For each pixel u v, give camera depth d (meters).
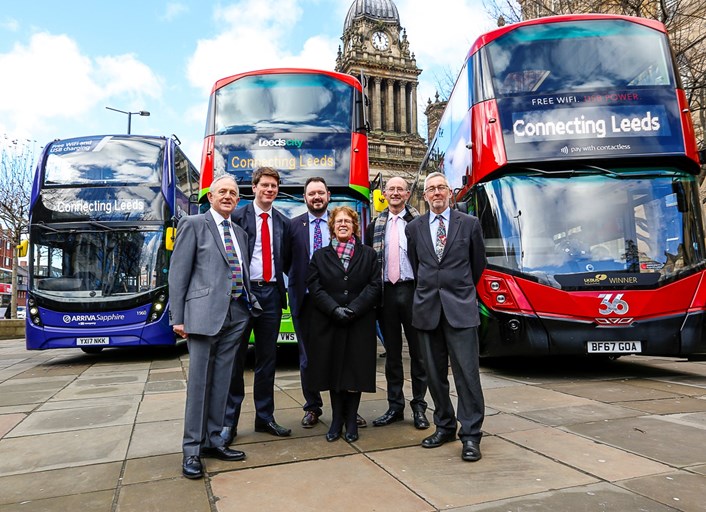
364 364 4.10
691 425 4.27
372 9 61.19
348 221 4.38
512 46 7.20
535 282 6.53
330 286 4.18
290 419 4.87
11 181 24.31
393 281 4.72
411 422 4.67
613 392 5.73
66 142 10.38
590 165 6.70
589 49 7.02
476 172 7.10
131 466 3.58
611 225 6.61
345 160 8.23
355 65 57.97
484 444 3.88
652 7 12.72
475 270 4.02
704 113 13.12
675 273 6.37
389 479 3.20
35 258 9.70
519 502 2.79
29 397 6.34
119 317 9.48
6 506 2.92
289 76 8.69
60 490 3.15
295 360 9.52
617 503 2.75
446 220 4.13
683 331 6.25
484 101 7.11
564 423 4.41
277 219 4.68
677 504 2.72
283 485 3.13
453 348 3.78
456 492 2.96
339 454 3.74
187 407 3.50
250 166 8.09
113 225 9.82
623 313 6.29
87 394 6.44
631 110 6.66
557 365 8.12
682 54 12.21
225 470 3.44
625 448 3.68
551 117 6.76
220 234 3.80
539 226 6.71
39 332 9.41
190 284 3.70
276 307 4.48
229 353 3.81
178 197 10.85
